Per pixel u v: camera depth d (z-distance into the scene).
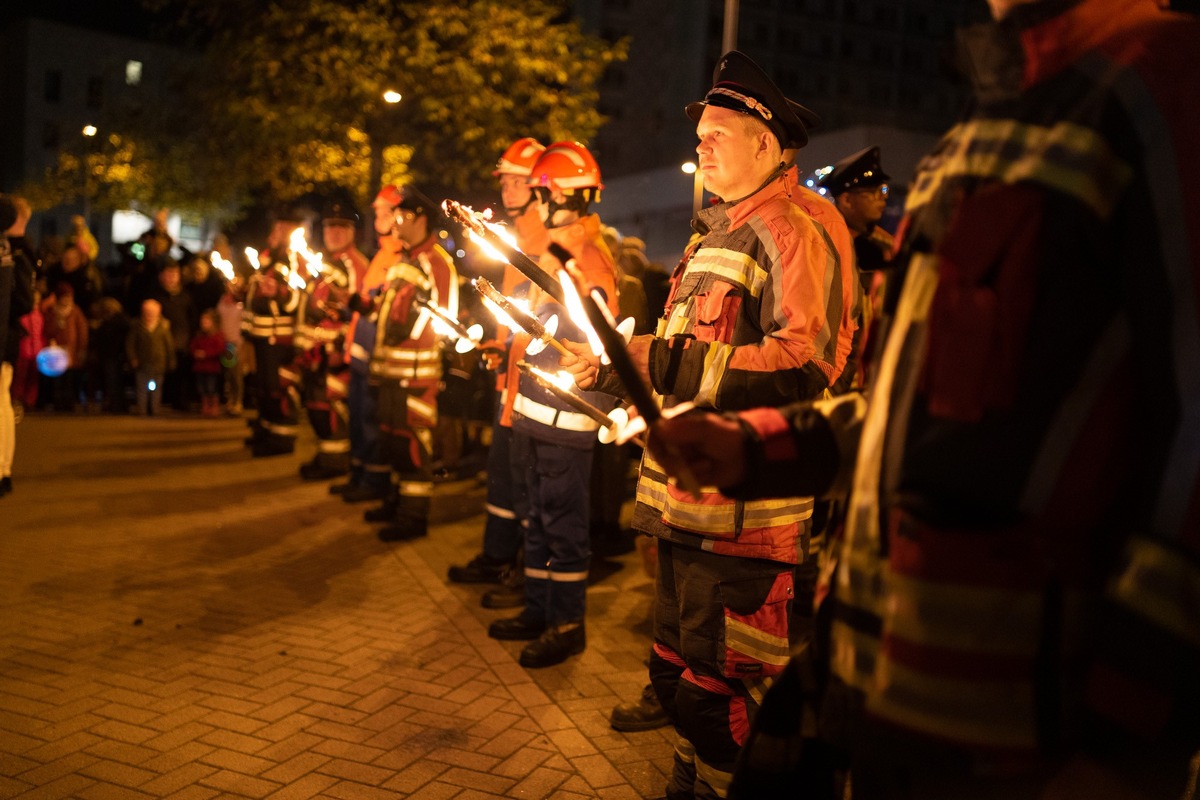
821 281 2.93
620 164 68.88
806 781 1.69
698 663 3.04
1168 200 1.23
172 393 16.80
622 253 7.65
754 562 2.98
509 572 6.08
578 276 1.52
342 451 9.94
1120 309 1.30
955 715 1.34
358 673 4.80
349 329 9.13
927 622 1.36
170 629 5.38
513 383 5.65
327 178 14.84
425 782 3.71
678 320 3.15
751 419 1.62
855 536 1.52
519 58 14.54
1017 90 1.39
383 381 7.41
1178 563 1.18
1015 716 1.32
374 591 6.20
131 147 21.97
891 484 1.44
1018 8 1.40
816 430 1.63
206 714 4.27
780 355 2.84
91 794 3.55
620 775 3.80
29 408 15.38
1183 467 1.18
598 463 7.37
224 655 5.00
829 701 1.56
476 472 10.59
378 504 8.80
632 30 68.88
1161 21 1.33
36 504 8.42
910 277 1.48
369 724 4.21
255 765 3.81
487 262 8.05
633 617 5.85
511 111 15.34
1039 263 1.32
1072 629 1.30
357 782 3.69
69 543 7.17
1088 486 1.29
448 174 16.50
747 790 1.74
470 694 4.57
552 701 4.51
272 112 14.12
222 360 15.65
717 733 3.06
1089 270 1.31
